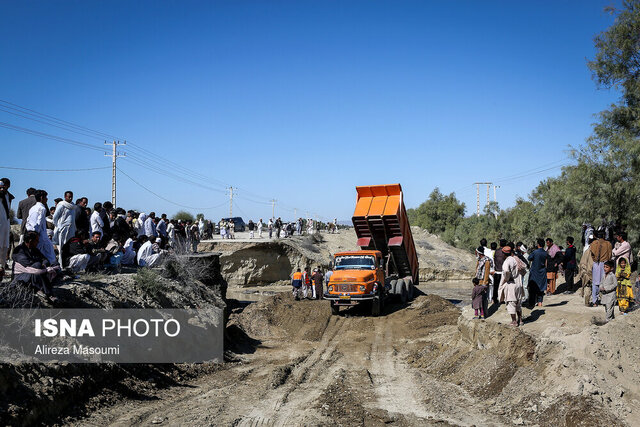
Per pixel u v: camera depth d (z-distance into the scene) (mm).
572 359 9773
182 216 64125
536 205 55688
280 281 46844
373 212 24609
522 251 16953
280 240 47656
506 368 11344
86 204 13562
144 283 13664
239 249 45688
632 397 9078
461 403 10602
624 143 24109
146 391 10336
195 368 12820
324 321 21922
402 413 10000
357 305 25672
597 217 25438
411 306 24500
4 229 10195
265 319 22016
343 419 9438
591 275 14242
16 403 7422
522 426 9055
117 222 16031
